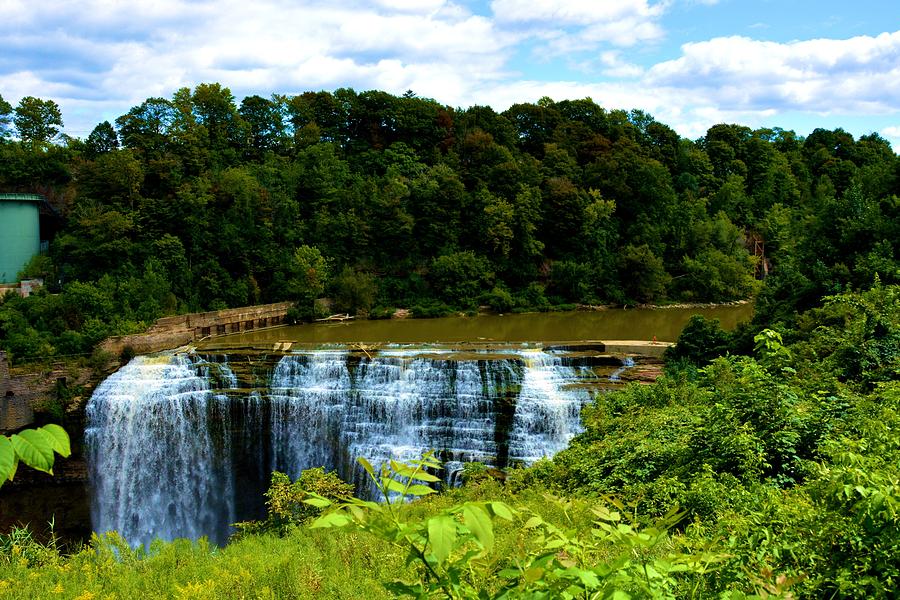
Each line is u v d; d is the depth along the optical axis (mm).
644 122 117625
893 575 6336
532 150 105438
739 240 86125
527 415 35406
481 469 31672
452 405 36781
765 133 129375
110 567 13188
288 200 71500
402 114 99312
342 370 39344
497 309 69438
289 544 15188
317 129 95312
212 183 67250
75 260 56281
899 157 47469
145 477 39938
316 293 63094
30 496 38781
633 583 4793
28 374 39594
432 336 54469
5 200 57250
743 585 6848
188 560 13633
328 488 21484
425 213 75938
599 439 24125
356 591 11203
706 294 76125
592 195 82500
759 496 11727
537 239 79562
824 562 7020
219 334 55188
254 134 92438
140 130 69562
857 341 21875
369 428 38000
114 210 58625
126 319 48094
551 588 4156
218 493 40000
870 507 6492
